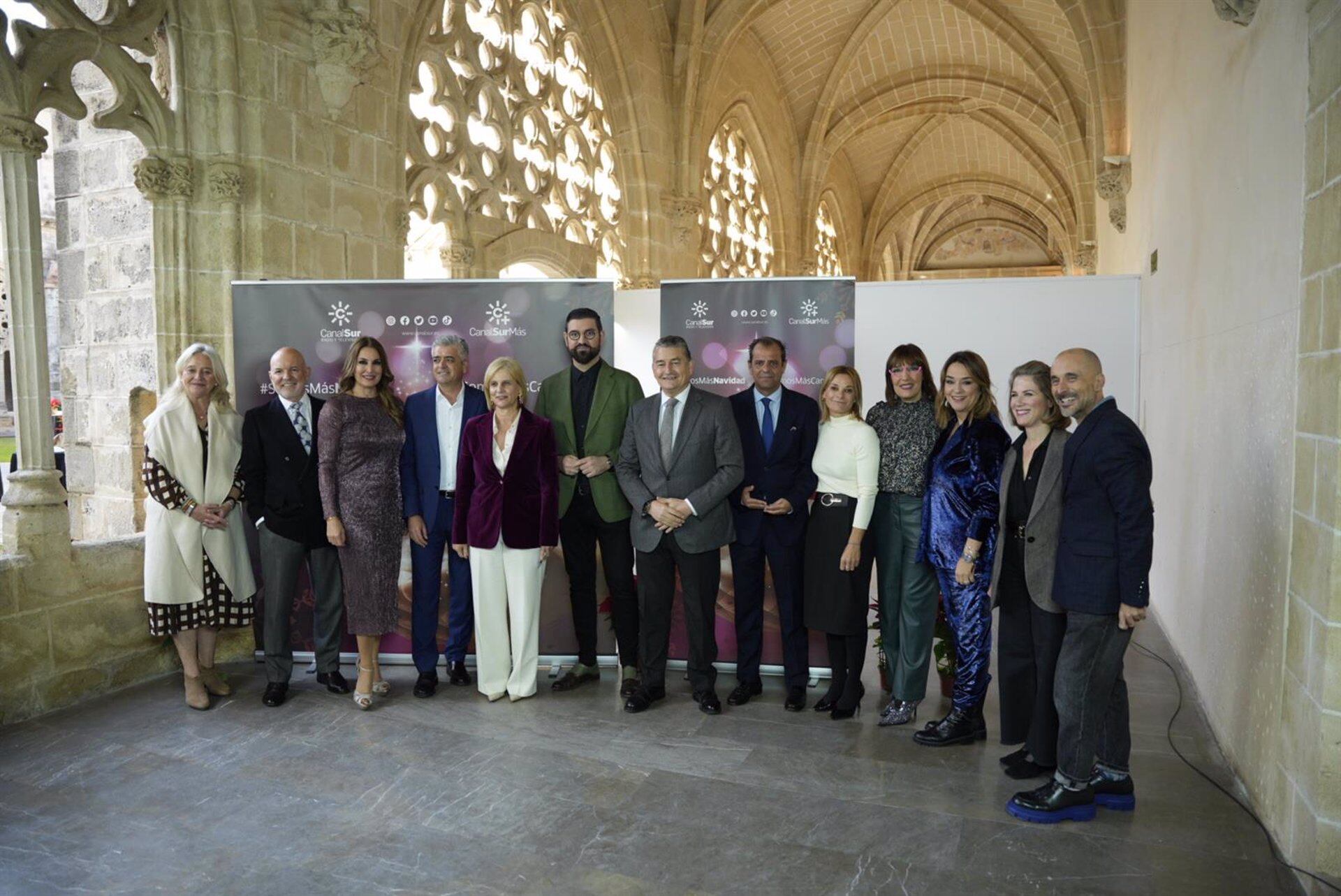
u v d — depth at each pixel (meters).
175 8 4.76
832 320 4.52
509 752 3.61
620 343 7.12
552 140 8.40
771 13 12.52
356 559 4.06
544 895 2.55
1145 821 2.98
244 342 4.69
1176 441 5.30
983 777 3.34
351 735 3.80
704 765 3.47
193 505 4.04
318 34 5.27
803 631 4.14
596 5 9.07
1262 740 3.05
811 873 2.66
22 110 4.00
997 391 6.68
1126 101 8.83
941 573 3.63
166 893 2.58
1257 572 3.23
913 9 13.35
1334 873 2.47
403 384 4.72
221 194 4.86
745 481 4.13
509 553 4.18
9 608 3.94
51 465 4.17
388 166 6.09
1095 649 2.89
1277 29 3.16
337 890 2.59
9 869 2.71
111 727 3.90
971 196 23.56
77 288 5.39
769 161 13.74
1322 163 2.57
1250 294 3.50
